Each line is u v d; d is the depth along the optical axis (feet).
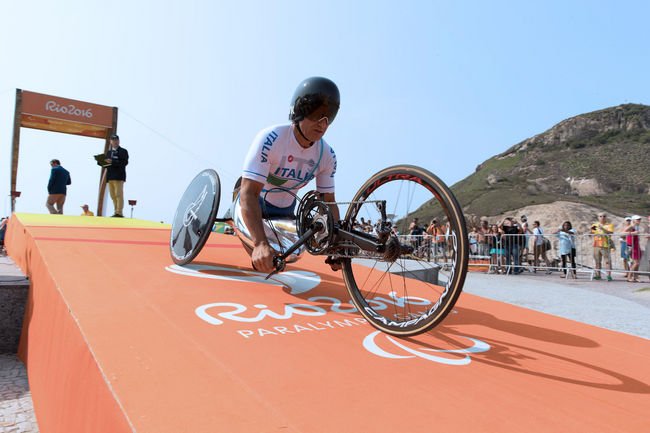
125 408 4.17
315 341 6.67
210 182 11.61
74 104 44.09
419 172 6.99
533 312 10.16
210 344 6.10
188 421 4.03
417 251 7.34
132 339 5.94
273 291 9.78
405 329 7.00
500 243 37.42
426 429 4.29
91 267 10.22
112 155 32.04
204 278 10.40
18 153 41.83
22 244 16.26
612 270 31.83
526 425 4.55
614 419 4.84
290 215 10.95
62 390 6.26
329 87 8.64
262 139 8.92
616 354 7.38
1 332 11.84
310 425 4.16
